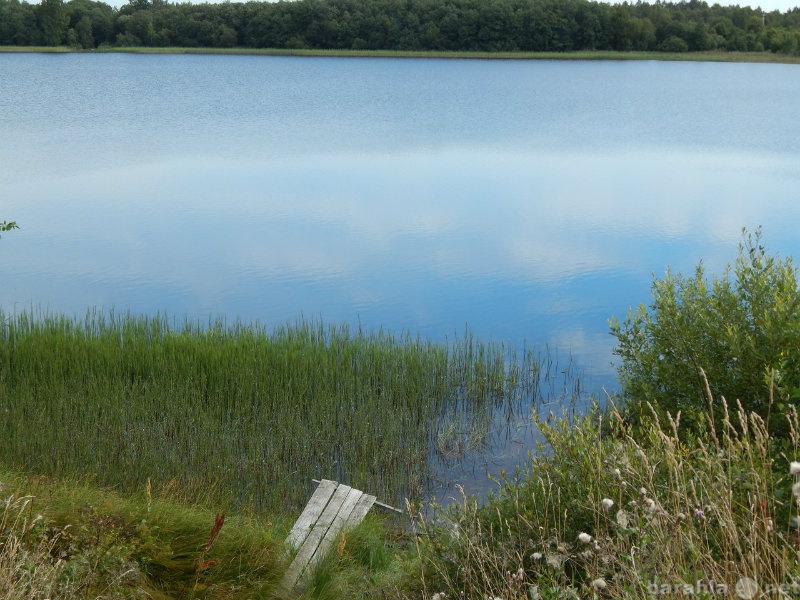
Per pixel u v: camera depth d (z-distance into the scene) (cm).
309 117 8588
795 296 991
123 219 3775
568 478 708
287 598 827
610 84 12088
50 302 2416
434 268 2808
